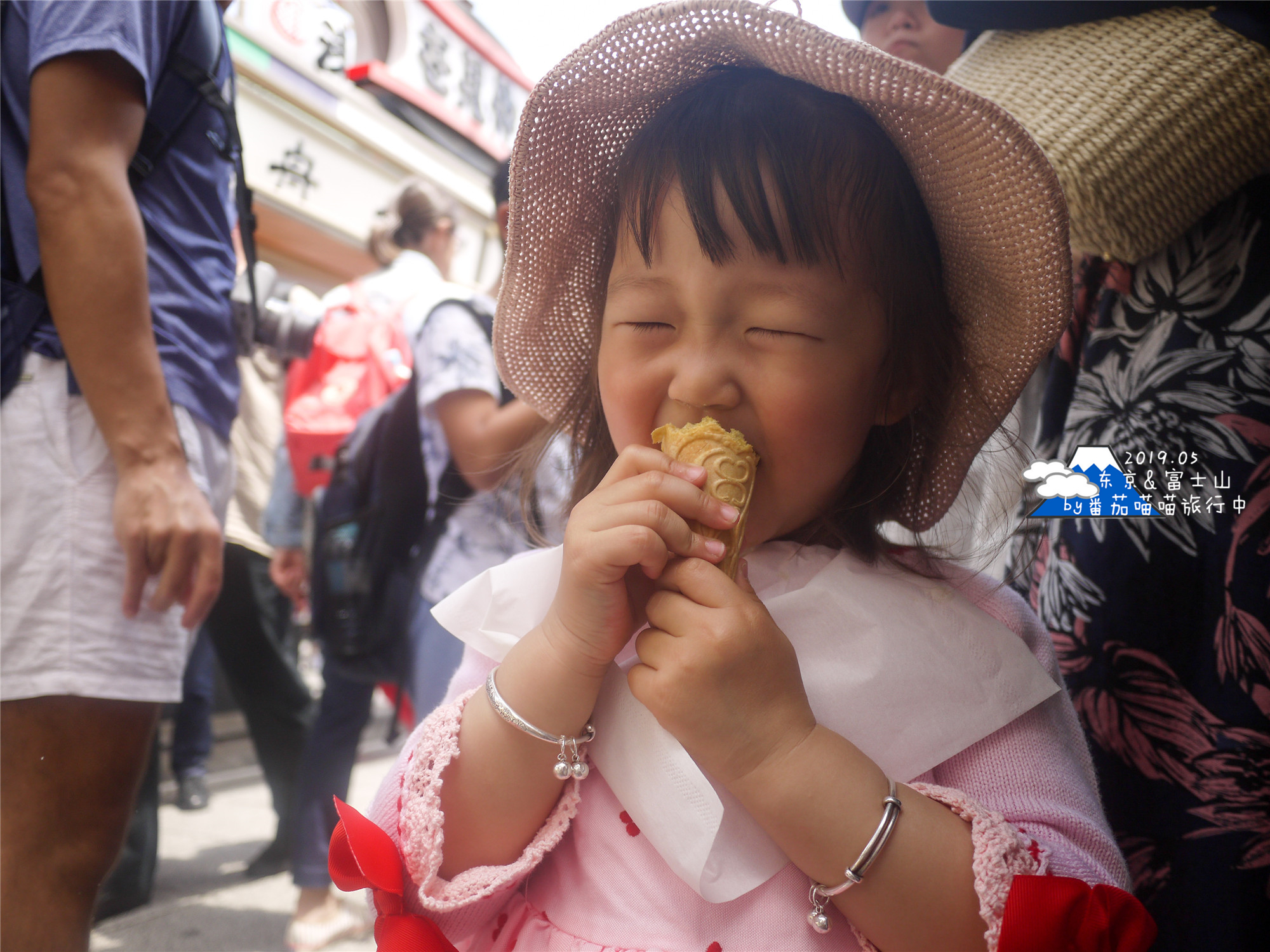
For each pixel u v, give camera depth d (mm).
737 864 928
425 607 2400
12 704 1388
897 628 1039
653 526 900
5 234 1450
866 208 1032
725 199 974
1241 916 1146
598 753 1012
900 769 978
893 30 1938
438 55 5797
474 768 1017
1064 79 1253
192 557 1462
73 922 1404
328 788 2641
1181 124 1190
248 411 4016
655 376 1004
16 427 1422
